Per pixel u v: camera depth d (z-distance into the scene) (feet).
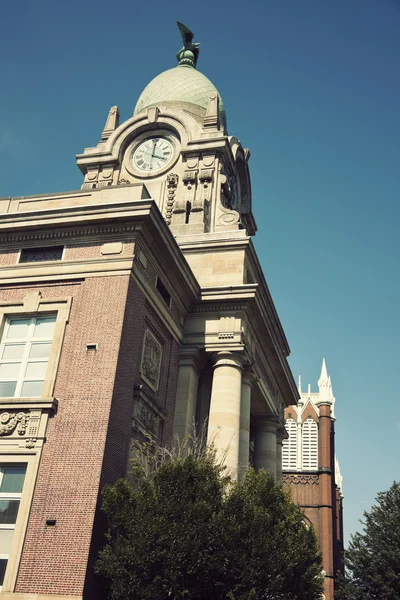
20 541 68.23
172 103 149.18
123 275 81.71
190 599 62.59
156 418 88.02
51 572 66.18
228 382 97.45
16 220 87.45
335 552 262.26
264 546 63.98
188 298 101.86
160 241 88.43
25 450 73.46
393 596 120.16
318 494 263.08
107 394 74.49
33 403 75.20
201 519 63.26
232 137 136.46
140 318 84.33
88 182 131.23
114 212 83.92
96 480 69.67
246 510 65.87
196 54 169.99
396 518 128.67
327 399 297.12
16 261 87.20
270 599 65.87
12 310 83.82
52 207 90.58
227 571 63.21
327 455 273.54
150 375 87.40
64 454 72.23
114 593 61.93
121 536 64.13
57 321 81.10
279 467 134.92
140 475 71.15
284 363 129.59
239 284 104.06
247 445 100.63
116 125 141.90
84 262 83.87
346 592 127.75
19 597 65.36
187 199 124.06
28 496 70.59
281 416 137.18
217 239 108.78
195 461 69.05
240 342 98.99
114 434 74.33
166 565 61.11
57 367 78.13
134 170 130.52
